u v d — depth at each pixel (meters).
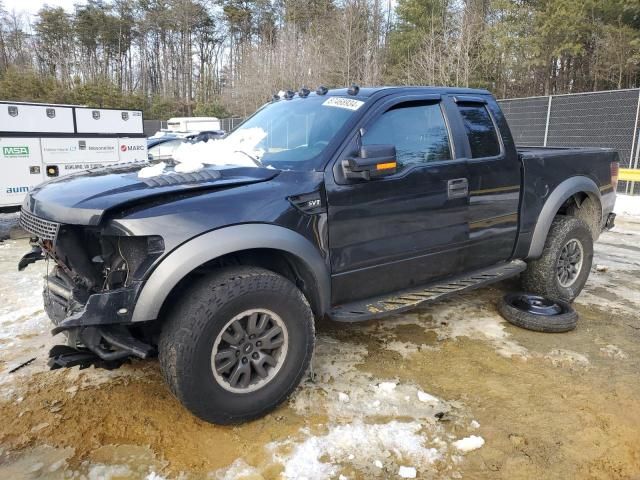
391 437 2.88
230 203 2.85
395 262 3.60
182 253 2.64
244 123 4.32
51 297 3.16
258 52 35.22
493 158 4.17
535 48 25.81
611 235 8.34
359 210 3.33
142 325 2.95
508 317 4.48
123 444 2.81
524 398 3.31
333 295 3.36
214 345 2.74
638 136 12.20
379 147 3.21
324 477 2.57
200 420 3.02
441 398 3.29
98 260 2.89
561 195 4.68
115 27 64.81
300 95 4.20
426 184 3.67
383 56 31.81
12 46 66.81
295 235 3.02
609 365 3.77
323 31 32.81
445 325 4.46
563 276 4.91
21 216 3.28
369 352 3.91
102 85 48.28
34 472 2.59
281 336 3.00
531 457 2.74
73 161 8.27
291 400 3.22
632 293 5.38
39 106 7.84
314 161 3.26
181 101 58.03
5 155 7.47
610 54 23.36
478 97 4.25
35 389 3.35
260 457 2.71
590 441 2.88
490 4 28.42
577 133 13.40
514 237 4.45
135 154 9.14
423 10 31.58
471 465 2.68
